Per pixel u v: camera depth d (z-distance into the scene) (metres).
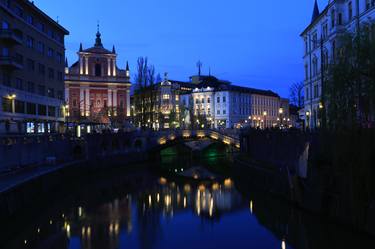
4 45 53.69
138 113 87.06
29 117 60.34
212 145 94.12
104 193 43.53
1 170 34.25
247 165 50.84
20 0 57.50
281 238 26.17
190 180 54.38
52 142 50.75
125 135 72.44
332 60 26.98
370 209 22.88
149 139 78.75
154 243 25.33
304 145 32.53
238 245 25.00
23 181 30.61
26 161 41.22
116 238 26.50
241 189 46.28
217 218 31.97
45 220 30.78
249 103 138.88
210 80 144.50
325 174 28.30
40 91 66.00
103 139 65.38
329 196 27.75
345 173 25.38
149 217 32.38
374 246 21.77
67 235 26.81
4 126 51.53
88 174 58.16
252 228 28.75
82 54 107.94
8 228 26.58
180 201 39.19
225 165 74.56
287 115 168.12
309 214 29.83
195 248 24.45
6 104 53.38
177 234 27.48
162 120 111.44
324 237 23.97
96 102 108.44
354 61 24.69
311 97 66.19
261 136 52.53
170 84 127.25
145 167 69.19
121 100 110.88
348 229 24.94
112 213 33.75
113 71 110.62
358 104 24.62
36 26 64.56
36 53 64.00
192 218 32.09
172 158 89.25
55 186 40.97
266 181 42.00
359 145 23.55
